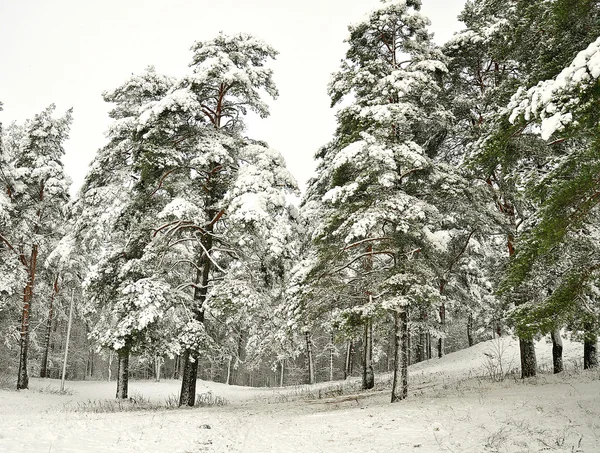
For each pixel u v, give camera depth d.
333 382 32.06
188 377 17.25
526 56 12.21
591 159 7.88
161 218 16.39
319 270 14.70
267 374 62.12
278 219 15.91
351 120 15.27
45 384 29.48
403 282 12.34
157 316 14.62
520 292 12.12
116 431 9.28
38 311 30.83
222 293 15.24
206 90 18.12
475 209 13.98
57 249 20.12
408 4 15.69
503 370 19.34
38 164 25.28
